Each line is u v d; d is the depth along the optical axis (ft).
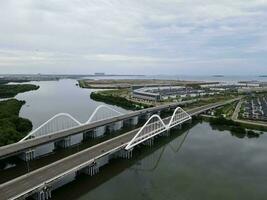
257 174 273.54
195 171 281.13
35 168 285.02
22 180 214.48
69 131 379.96
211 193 231.30
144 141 374.22
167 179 261.24
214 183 251.60
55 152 343.05
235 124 497.46
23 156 305.94
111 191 234.99
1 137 324.60
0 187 202.18
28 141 323.98
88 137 415.23
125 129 490.08
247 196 226.79
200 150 355.77
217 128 488.85
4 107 549.54
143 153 343.67
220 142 394.52
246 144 382.22
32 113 604.08
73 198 220.64
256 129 466.70
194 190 236.84
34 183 209.05
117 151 311.88
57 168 239.09
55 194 225.76
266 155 333.01
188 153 342.64
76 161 256.73
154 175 270.46
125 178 263.49
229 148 363.15
